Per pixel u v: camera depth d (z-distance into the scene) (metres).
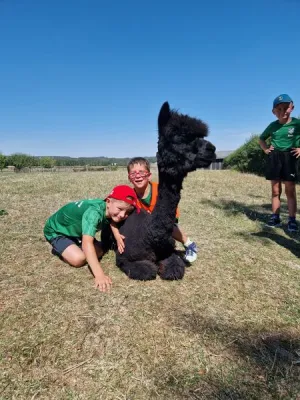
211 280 3.33
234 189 8.80
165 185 2.93
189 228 5.05
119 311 2.67
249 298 3.04
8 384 1.99
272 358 2.26
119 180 9.91
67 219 3.52
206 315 2.70
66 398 1.90
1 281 3.12
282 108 4.99
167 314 2.68
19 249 3.91
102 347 2.29
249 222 5.55
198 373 2.10
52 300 2.81
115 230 3.39
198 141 2.74
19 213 5.53
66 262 3.56
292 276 3.56
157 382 2.02
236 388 2.00
